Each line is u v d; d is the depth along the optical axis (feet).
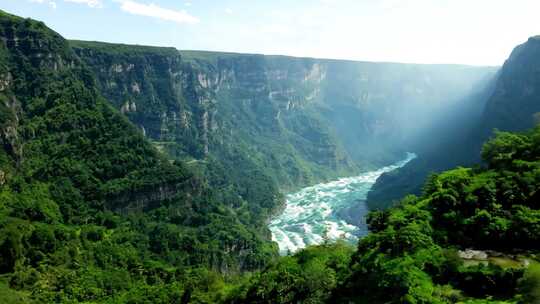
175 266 480.23
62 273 384.27
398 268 159.12
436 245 171.42
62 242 424.46
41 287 357.61
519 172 200.75
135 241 495.00
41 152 545.85
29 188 481.05
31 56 614.75
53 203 481.46
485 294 147.54
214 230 573.33
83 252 431.43
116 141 608.60
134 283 406.62
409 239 171.73
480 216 182.09
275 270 229.66
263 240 617.21
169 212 577.02
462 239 179.93
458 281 155.12
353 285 179.63
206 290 327.26
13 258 370.73
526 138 224.94
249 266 543.39
